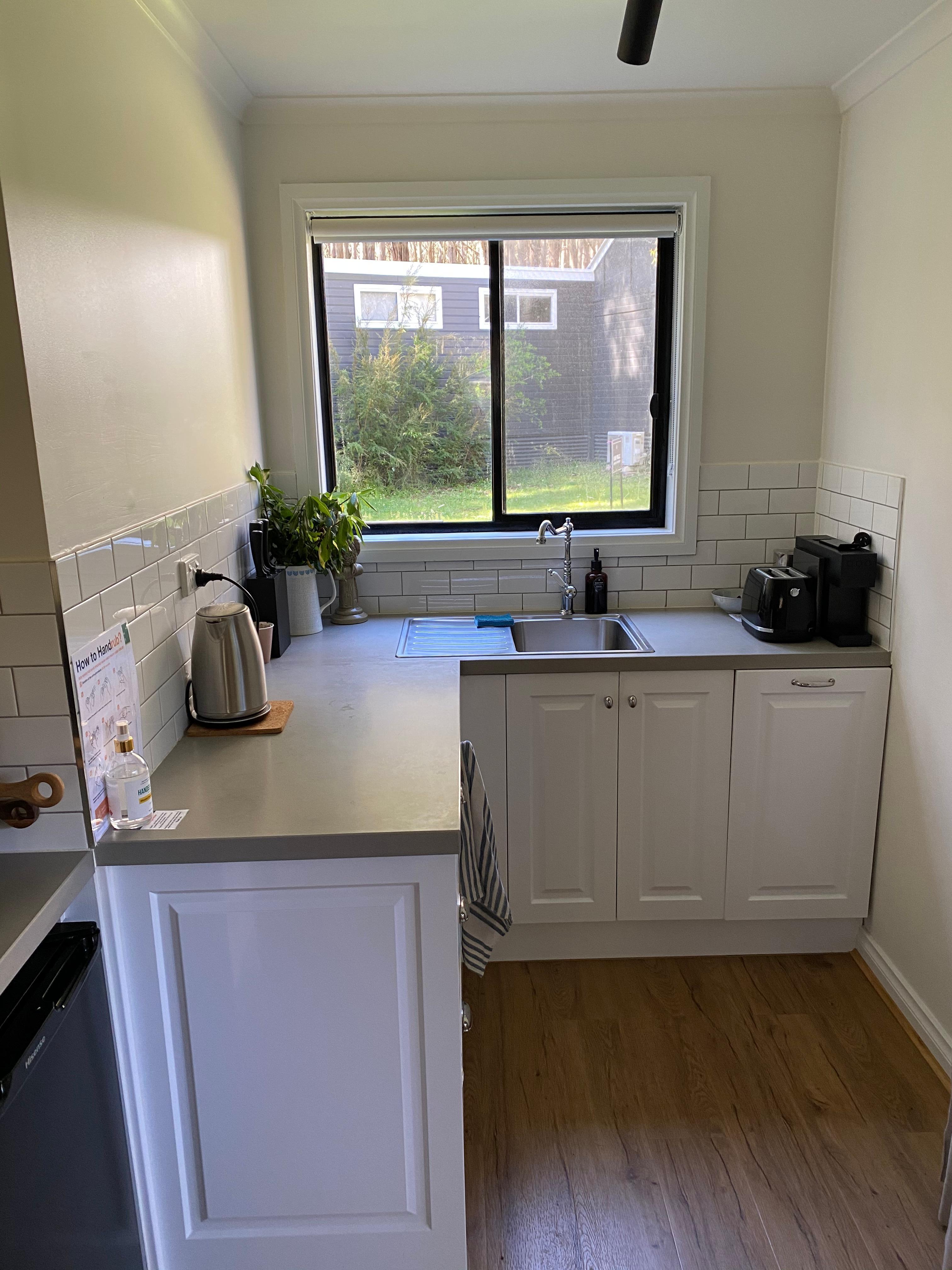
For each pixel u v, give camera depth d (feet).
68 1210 4.66
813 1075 7.80
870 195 8.82
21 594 4.83
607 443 10.52
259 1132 5.74
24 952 4.39
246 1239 5.86
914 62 7.88
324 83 8.68
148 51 6.48
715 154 9.45
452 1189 5.84
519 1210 6.56
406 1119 5.76
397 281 10.09
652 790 8.96
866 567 8.75
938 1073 7.79
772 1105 7.48
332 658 8.82
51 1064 4.49
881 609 8.77
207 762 6.39
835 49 8.16
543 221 9.68
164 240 6.74
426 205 9.53
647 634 9.43
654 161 9.45
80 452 5.19
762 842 9.07
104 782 5.36
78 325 5.20
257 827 5.35
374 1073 5.68
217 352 8.09
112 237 5.74
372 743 6.66
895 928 8.68
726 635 9.36
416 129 9.35
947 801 7.73
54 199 4.94
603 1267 6.12
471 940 6.93
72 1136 4.74
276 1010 5.57
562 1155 7.03
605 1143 7.14
